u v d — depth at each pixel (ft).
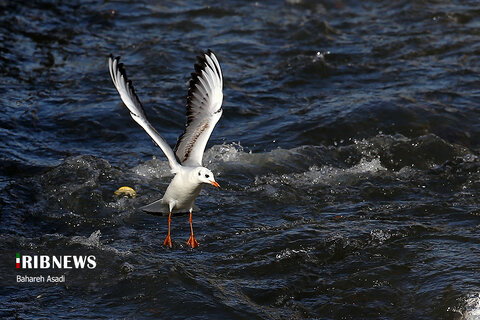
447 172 47.62
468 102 57.31
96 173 46.70
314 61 65.00
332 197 44.98
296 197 44.83
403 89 59.93
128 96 29.73
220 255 38.11
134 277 35.50
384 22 74.49
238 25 74.13
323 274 36.24
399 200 44.39
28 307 33.65
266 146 51.78
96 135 53.42
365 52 67.26
